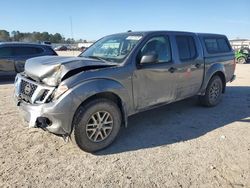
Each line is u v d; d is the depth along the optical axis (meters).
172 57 5.17
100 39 5.64
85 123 3.86
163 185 3.23
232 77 7.30
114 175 3.44
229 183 3.29
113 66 4.20
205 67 6.09
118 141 4.48
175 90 5.32
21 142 4.36
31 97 3.87
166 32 5.23
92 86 3.81
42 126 3.72
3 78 11.11
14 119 5.49
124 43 4.79
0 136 4.58
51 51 11.99
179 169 3.59
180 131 4.97
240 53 23.62
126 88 4.30
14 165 3.64
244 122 5.53
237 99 7.65
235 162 3.79
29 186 3.18
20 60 11.15
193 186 3.22
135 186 3.21
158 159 3.87
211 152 4.10
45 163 3.71
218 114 6.07
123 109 4.30
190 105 6.78
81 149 4.05
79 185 3.22
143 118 5.70
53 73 3.77
